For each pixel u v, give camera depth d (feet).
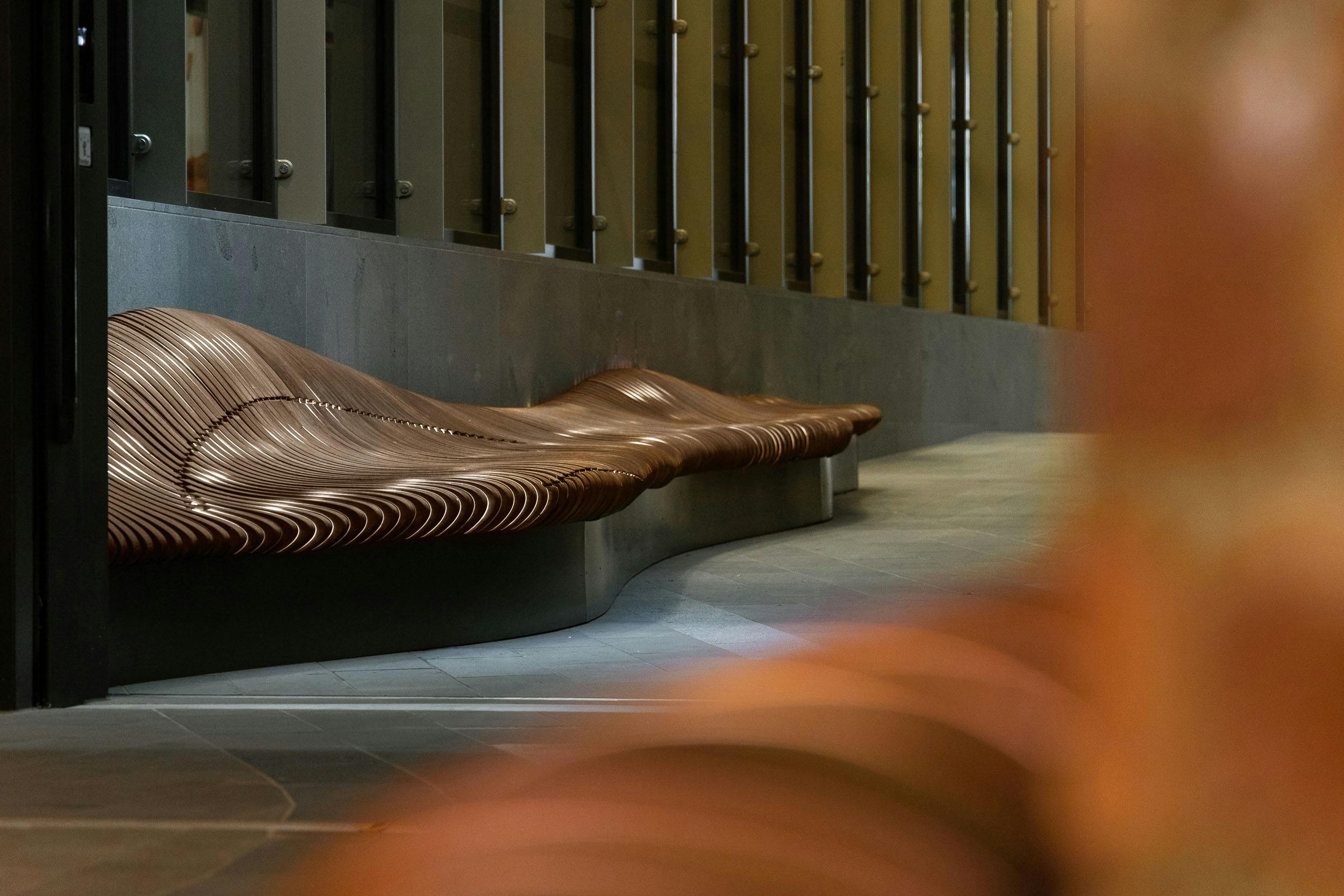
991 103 59.93
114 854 5.75
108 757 10.22
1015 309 62.59
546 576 23.21
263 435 22.34
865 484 44.16
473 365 35.96
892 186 55.26
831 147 52.13
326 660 20.21
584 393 36.37
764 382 48.16
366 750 10.64
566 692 17.04
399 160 35.04
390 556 20.94
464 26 38.06
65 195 15.01
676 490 31.55
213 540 18.24
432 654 20.89
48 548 14.80
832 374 51.39
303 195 31.55
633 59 43.34
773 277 49.98
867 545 32.30
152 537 17.80
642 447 26.99
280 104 31.27
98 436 15.25
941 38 57.26
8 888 5.36
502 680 18.22
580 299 39.93
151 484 19.88
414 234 35.17
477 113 38.58
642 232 45.98
